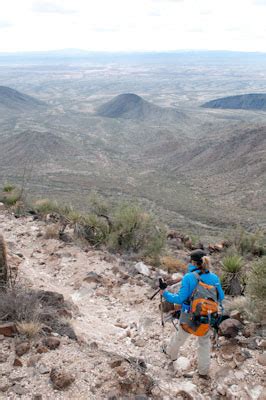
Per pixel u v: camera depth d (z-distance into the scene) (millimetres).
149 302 7949
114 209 14633
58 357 5152
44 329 5762
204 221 85938
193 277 5191
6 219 14172
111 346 6000
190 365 5633
